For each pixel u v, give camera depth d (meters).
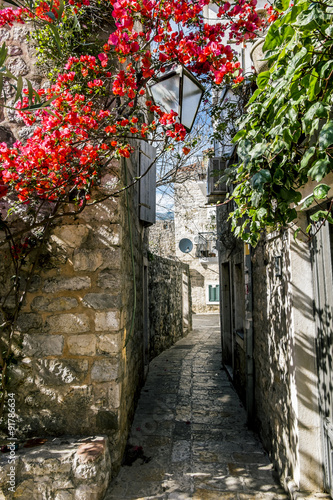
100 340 3.11
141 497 2.74
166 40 2.28
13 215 3.26
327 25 1.48
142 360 5.65
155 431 3.95
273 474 3.07
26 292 3.17
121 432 3.20
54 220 3.23
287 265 2.80
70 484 2.60
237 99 4.48
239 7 2.37
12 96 3.44
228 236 6.04
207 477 3.02
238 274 5.69
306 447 2.57
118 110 2.60
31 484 2.60
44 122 2.44
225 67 2.24
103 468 2.75
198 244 18.55
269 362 3.42
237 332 5.33
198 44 2.40
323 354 2.49
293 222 2.71
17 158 2.33
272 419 3.28
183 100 2.36
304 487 2.54
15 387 3.11
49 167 2.36
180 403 4.82
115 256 3.17
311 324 2.66
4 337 3.17
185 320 12.04
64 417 3.07
